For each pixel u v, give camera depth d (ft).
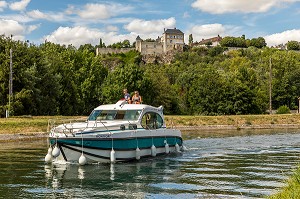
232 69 510.58
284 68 406.00
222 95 291.99
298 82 372.99
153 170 62.49
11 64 177.58
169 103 311.06
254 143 108.37
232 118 202.69
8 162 70.44
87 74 280.51
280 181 52.49
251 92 293.84
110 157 68.74
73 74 268.00
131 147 71.77
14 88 190.39
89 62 286.87
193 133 152.25
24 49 205.05
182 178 55.26
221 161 73.20
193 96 301.22
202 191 46.47
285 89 367.45
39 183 51.80
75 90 246.68
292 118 214.28
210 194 44.75
